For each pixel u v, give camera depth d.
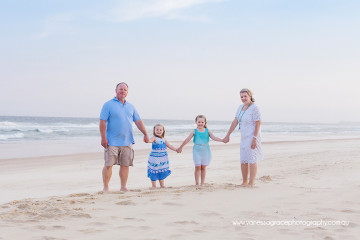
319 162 10.92
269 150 17.22
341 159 11.50
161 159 6.63
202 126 6.88
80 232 3.10
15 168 12.25
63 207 4.11
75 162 14.00
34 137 29.58
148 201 4.56
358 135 43.75
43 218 3.57
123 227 3.30
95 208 4.11
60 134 33.59
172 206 4.30
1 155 16.34
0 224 3.29
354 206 4.46
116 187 7.85
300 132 50.41
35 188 8.23
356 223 3.65
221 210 4.15
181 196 4.94
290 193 5.27
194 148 6.88
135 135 32.94
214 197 4.89
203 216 3.85
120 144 6.07
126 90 6.15
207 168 10.91
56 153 17.75
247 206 4.39
